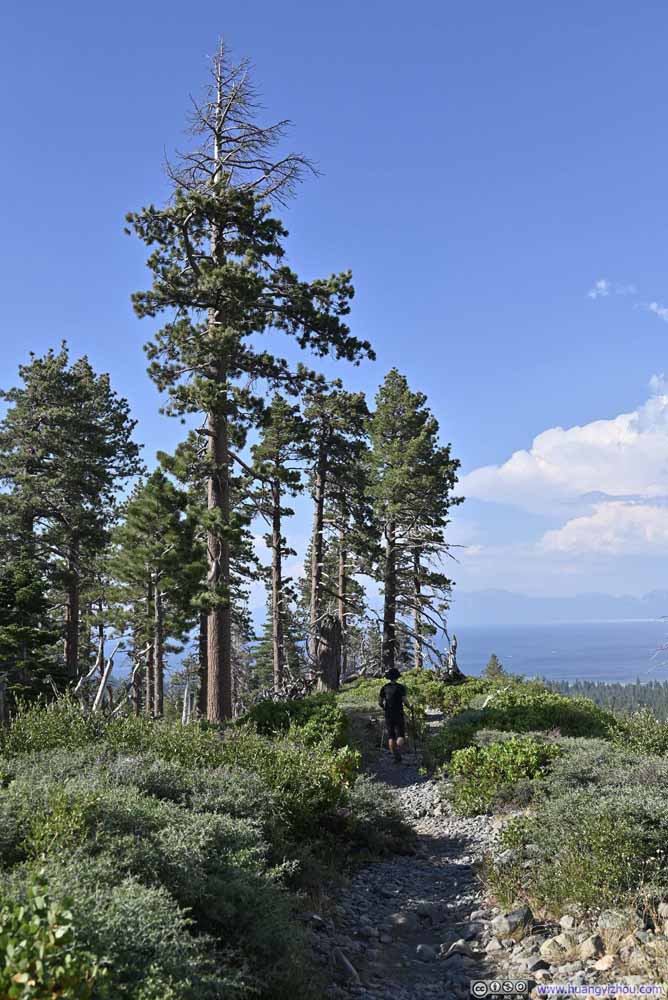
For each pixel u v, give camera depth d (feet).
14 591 87.25
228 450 71.77
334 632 101.76
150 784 27.45
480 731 51.60
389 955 23.29
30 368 113.39
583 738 46.80
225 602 65.46
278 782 31.91
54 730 36.65
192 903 18.83
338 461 121.19
